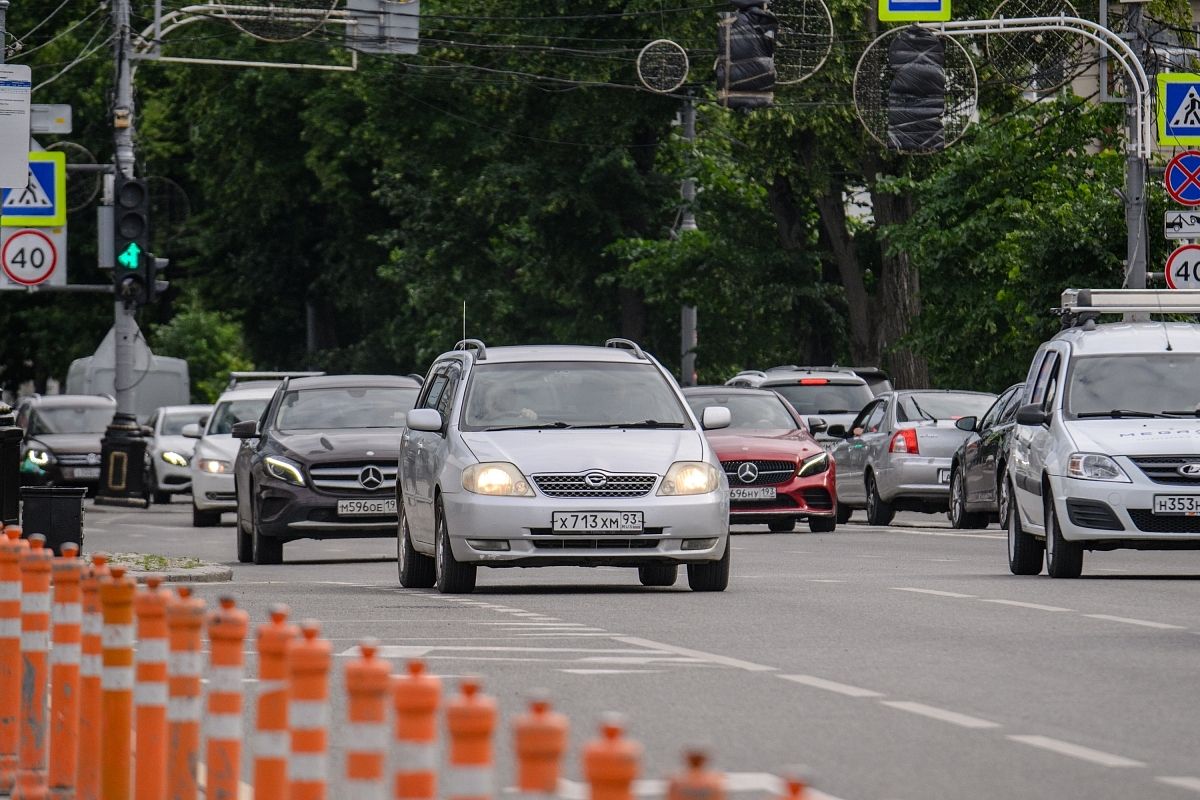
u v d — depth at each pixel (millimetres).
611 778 11062
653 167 147250
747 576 53750
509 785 22328
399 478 53344
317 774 15180
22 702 22703
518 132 143000
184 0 155375
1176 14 104688
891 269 123375
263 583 53344
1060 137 105438
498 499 47062
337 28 103188
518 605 44812
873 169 121438
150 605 19062
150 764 18938
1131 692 29719
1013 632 38125
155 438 122938
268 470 63125
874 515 88812
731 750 24609
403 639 37281
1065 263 96000
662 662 33438
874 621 40438
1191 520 50438
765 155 121438
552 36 138375
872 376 105812
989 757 24078
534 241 147750
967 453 82062
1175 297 60625
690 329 139625
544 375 51156
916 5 80062
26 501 50656
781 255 134000
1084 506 50875
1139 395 53781
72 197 119688
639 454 47781
